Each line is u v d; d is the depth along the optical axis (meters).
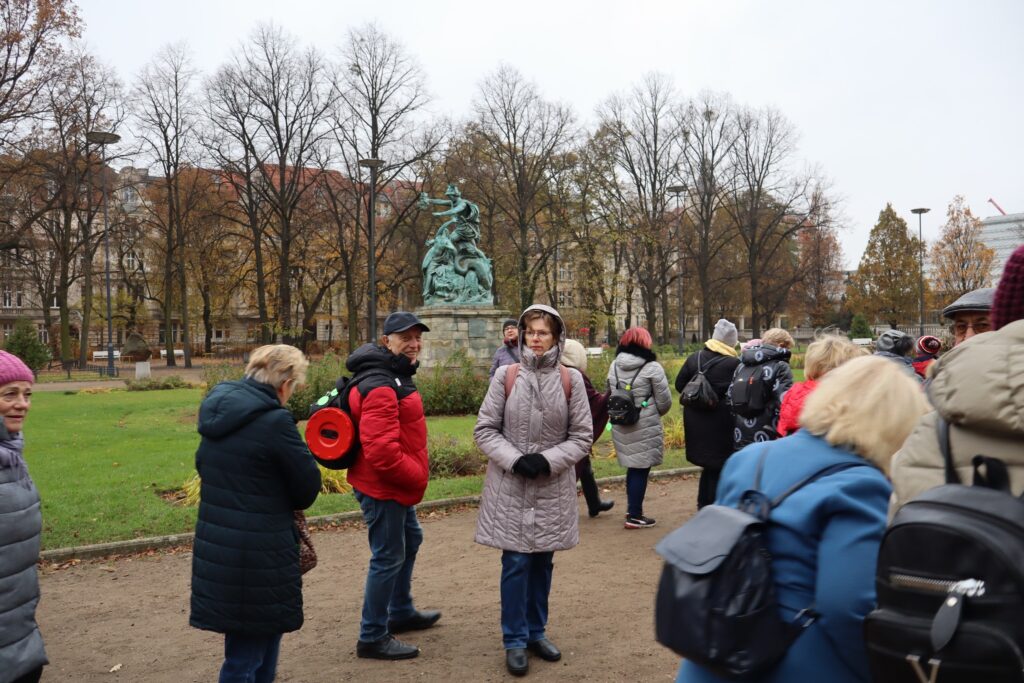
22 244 36.66
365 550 7.50
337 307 66.69
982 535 1.70
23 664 3.24
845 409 2.33
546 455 4.54
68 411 19.78
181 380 29.61
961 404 2.03
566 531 4.65
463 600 5.98
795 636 2.11
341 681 4.50
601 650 4.92
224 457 3.69
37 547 3.36
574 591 6.11
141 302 58.78
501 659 4.80
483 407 4.77
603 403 6.69
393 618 5.28
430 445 11.45
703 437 7.23
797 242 67.94
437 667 4.69
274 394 3.83
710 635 2.04
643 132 48.69
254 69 40.38
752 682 2.14
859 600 2.03
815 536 2.17
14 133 33.03
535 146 44.44
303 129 41.56
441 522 8.59
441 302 25.03
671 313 70.25
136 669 4.78
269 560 3.66
